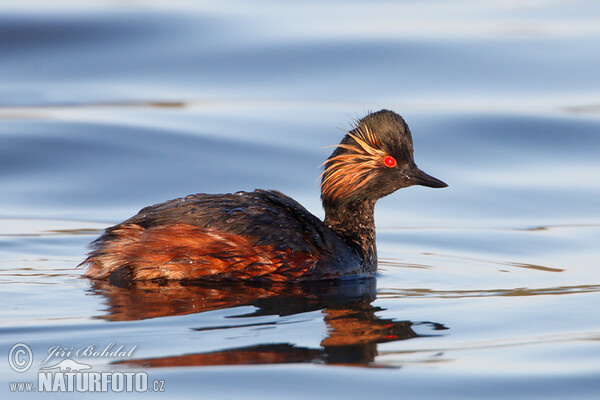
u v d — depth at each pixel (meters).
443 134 22.78
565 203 19.56
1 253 14.90
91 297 11.83
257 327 10.77
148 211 13.18
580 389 9.27
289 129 23.03
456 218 18.95
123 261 12.57
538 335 10.81
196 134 22.61
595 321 11.38
